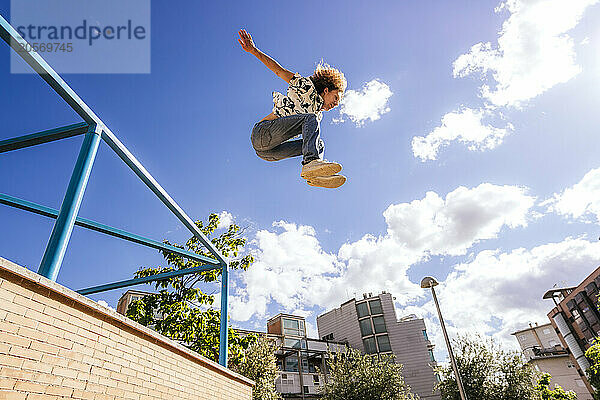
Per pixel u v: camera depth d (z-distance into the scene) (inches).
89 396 105.9
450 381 810.2
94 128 134.1
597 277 1514.5
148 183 183.3
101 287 254.4
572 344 1755.7
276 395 738.2
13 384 82.9
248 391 233.5
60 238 107.3
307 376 1332.4
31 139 137.9
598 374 1051.3
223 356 232.7
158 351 148.2
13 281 87.6
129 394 124.6
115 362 120.3
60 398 95.4
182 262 467.2
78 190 118.1
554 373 1974.7
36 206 169.3
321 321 1908.2
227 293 251.3
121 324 126.8
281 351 1331.2
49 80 118.0
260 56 136.2
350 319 1763.0
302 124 125.5
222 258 256.1
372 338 1644.9
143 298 447.5
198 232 229.9
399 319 1808.6
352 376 917.2
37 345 91.2
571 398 1512.1
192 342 432.1
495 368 796.0
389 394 874.8
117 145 151.4
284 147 135.8
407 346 1587.1
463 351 828.6
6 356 82.4
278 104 134.1
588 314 1605.6
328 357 1381.6
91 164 127.3
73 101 125.2
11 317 85.4
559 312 1811.0
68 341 101.7
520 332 2588.6
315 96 132.3
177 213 210.4
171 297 451.5
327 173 117.8
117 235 197.3
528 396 749.3
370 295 1787.6
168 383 150.1
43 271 100.8
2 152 146.2
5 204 165.9
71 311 105.0
